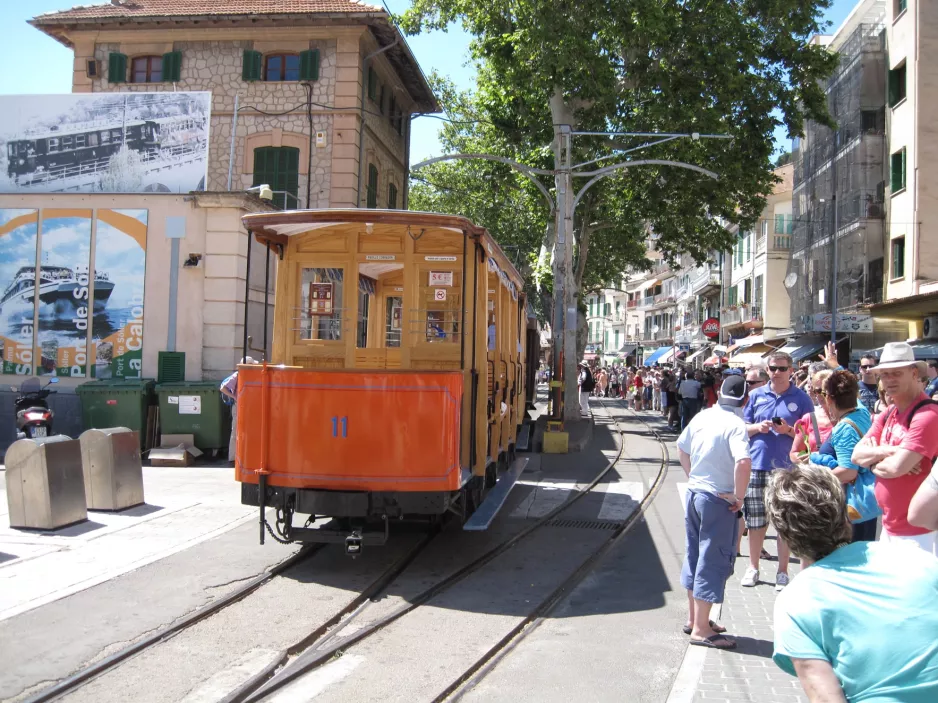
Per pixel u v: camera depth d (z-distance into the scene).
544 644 5.96
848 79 28.94
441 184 38.88
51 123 19.59
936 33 25.16
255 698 4.88
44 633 5.84
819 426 7.34
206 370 16.16
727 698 4.88
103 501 10.16
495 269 9.95
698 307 58.25
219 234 16.20
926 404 4.80
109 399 15.16
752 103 22.56
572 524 10.34
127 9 25.11
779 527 2.77
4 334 16.66
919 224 24.89
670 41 21.88
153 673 5.21
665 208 24.36
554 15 20.64
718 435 5.87
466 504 8.98
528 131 26.86
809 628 2.56
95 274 16.50
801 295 34.38
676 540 9.48
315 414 7.66
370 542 7.58
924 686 2.42
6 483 9.12
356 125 24.36
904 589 2.54
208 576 7.41
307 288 9.15
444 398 7.56
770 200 41.28
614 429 24.84
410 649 5.79
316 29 24.31
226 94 24.80
